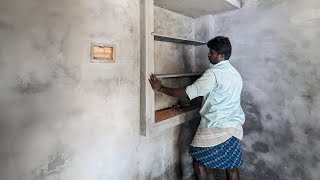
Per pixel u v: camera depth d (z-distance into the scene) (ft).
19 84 3.39
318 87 6.16
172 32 7.88
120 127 5.03
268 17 7.02
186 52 8.57
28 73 3.48
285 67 6.75
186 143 8.09
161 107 7.51
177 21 8.11
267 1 7.02
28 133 3.52
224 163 5.66
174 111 7.22
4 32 3.21
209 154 5.71
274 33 6.91
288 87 6.73
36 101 3.59
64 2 3.88
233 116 5.76
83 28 4.20
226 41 5.76
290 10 6.57
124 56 5.04
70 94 4.04
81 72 4.20
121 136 5.07
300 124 6.55
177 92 5.53
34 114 3.58
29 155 3.55
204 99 5.99
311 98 6.31
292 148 6.75
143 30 5.39
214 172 8.45
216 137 5.59
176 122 6.55
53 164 3.86
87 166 4.39
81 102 4.23
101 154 4.64
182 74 7.11
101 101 4.58
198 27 8.66
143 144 5.89
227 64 5.84
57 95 3.85
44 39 3.64
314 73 6.22
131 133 5.33
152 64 5.59
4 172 3.29
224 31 8.09
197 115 7.67
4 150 3.28
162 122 5.98
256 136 7.52
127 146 5.26
